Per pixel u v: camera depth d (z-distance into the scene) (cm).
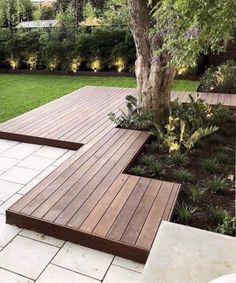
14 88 749
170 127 391
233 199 287
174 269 144
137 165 351
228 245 159
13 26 1123
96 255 227
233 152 379
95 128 455
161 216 251
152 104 446
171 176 327
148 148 391
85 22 1021
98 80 839
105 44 880
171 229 172
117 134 425
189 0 175
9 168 361
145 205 266
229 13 167
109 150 375
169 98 457
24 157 390
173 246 158
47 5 1238
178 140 389
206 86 663
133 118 452
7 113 552
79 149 381
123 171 326
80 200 273
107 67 901
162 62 415
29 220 249
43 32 934
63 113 531
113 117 465
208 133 371
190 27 192
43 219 245
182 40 218
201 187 306
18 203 266
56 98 658
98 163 343
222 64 739
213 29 182
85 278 208
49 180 306
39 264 219
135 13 405
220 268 144
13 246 235
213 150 383
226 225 234
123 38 865
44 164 372
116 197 278
